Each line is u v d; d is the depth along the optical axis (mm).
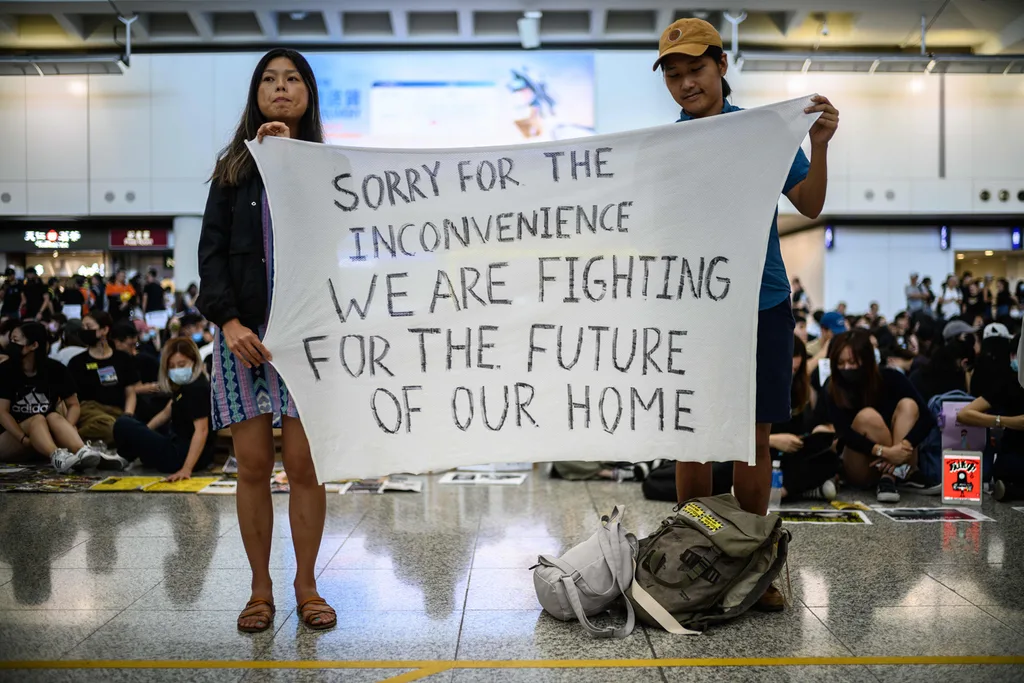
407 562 4336
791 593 3678
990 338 6184
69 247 20156
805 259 22984
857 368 6078
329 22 18734
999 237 21078
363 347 3500
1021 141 20094
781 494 5770
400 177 3559
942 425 6211
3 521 5293
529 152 3584
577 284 3572
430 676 2898
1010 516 5363
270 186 3418
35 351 7375
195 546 4668
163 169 19844
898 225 21250
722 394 3494
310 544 3541
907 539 4762
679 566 3385
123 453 7160
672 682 2834
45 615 3551
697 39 3576
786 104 3447
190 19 19266
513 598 3748
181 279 19984
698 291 3520
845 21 17219
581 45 19906
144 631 3355
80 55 18000
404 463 3512
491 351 3564
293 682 2854
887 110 20062
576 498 6043
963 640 3205
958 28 16938
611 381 3551
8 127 19797
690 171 3521
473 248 3570
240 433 3471
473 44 19516
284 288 3416
